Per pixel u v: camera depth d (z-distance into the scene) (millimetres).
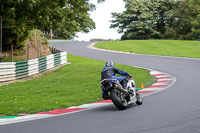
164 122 6578
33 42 31156
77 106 9391
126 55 36062
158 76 17875
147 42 60312
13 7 16156
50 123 6949
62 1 20344
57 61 26281
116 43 56312
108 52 40594
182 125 6266
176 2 90188
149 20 89125
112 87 8414
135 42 59719
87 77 18203
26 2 15828
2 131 6355
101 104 9594
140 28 88875
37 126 6680
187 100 9523
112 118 7234
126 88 8727
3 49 26797
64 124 6773
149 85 14164
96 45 51719
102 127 6332
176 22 89000
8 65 17219
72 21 22844
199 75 17453
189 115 7227
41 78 18703
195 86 13039
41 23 21359
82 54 38125
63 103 9898
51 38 69312
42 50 31000
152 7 90938
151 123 6527
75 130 6164
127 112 7934
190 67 22312
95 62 28875
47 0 17969
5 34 25078
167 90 12102
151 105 8875
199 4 85312
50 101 10320
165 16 94438
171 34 88000
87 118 7359
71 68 24078
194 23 82625
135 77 17625
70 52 40719
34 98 11102
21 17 17938
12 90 13477
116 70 8773
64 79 17672
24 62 18984
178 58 30688
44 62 22766
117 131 5949
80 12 21719
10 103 10094
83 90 12984
